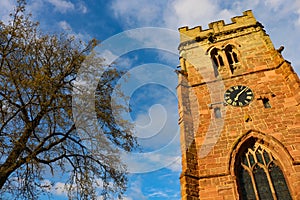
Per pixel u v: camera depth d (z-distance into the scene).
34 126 12.90
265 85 22.17
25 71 13.36
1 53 13.00
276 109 19.95
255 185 16.47
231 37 28.86
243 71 24.47
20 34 13.55
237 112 21.02
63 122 13.84
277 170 16.78
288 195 15.49
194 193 16.55
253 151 18.22
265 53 25.17
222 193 16.22
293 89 20.39
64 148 14.28
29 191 13.06
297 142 17.33
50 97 13.41
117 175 14.52
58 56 14.64
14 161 11.80
